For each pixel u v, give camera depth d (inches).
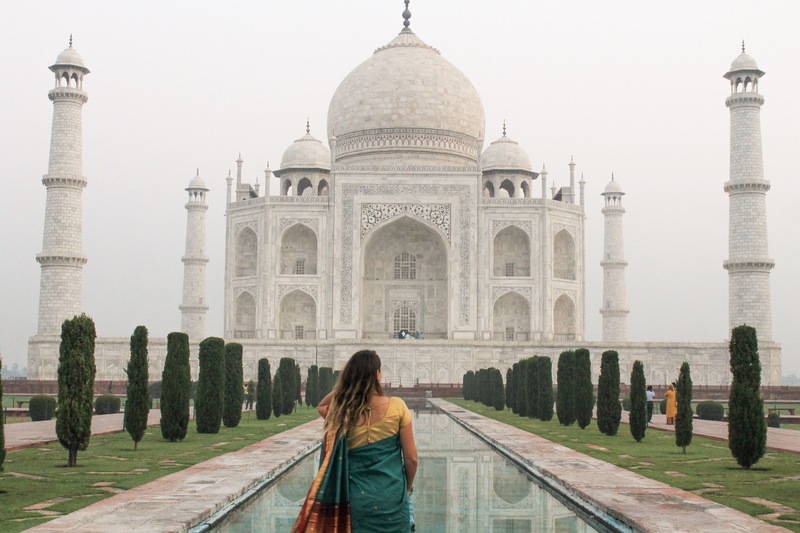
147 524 868.0
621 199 5772.6
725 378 4685.0
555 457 1537.9
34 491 1116.5
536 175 5703.7
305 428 2358.5
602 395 2167.8
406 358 4741.6
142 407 1728.6
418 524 936.3
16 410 2984.7
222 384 2175.2
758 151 4613.7
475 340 4913.9
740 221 4608.8
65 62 4571.9
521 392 3002.0
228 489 1111.6
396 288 5423.2
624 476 1269.7
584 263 5378.9
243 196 5561.0
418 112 5605.3
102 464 1444.4
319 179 5546.3
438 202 5118.1
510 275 5334.6
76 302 4571.9
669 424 2541.8
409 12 6250.0
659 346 4709.6
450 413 3097.9
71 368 1423.5
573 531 909.2
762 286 4586.6
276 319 5088.6
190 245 5595.5
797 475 1334.9
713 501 1040.8
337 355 4729.3
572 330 5339.6
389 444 570.3
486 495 1159.0
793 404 4062.5
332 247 5098.4
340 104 5812.0
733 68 4658.0
